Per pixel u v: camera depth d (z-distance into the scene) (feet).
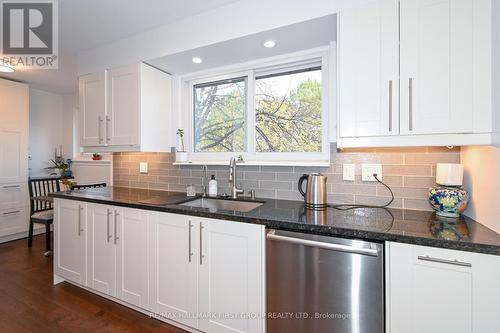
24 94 11.46
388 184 5.40
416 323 3.50
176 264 5.43
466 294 3.24
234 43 5.94
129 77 7.18
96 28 6.81
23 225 11.44
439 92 4.00
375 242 3.74
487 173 3.85
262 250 4.52
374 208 5.31
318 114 6.47
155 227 5.68
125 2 5.70
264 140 7.09
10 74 10.60
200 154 7.95
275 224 4.36
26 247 10.59
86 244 6.81
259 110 7.16
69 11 6.05
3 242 11.10
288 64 6.72
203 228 5.09
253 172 6.90
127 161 9.05
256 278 4.58
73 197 7.00
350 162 5.74
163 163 8.29
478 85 3.80
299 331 4.26
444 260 3.33
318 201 5.31
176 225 5.41
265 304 4.52
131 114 7.14
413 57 4.16
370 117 4.43
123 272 6.17
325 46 6.10
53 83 12.01
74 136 13.94
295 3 5.10
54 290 7.20
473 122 3.81
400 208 5.29
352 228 3.84
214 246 4.98
